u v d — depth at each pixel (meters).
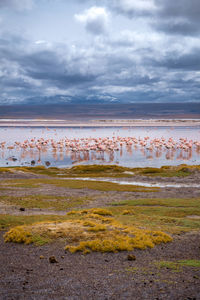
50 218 25.42
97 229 20.02
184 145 99.19
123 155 90.94
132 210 29.30
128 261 14.83
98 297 10.62
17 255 16.05
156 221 24.38
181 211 29.45
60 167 71.00
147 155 90.25
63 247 17.19
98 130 199.00
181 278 12.34
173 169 59.81
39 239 18.48
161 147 107.25
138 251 16.53
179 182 49.25
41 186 45.53
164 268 13.68
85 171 61.50
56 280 12.39
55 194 39.69
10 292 11.27
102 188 44.03
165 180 51.28
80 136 158.38
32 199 36.50
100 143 105.81
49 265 14.36
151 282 11.94
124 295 10.74
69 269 13.75
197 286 11.43
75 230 19.95
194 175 53.59
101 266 14.11
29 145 104.06
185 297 10.43
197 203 33.25
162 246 17.42
